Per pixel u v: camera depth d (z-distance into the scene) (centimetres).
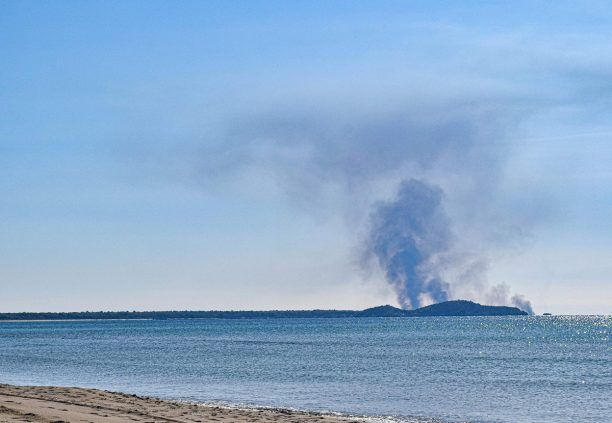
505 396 7194
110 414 4444
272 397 6994
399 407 6362
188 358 13000
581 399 6969
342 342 19888
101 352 15288
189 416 4616
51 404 4775
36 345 19175
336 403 6588
